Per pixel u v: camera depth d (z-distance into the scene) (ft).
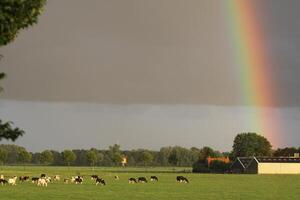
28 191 260.83
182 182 388.37
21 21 50.44
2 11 48.39
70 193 245.86
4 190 268.21
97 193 247.09
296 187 323.78
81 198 213.25
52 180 401.49
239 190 285.84
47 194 237.45
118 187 307.37
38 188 290.35
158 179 449.89
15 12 49.57
